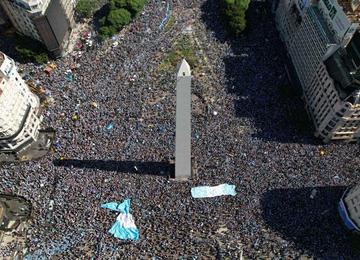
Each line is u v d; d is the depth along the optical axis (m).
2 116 131.00
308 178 129.62
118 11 178.88
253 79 159.50
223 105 150.88
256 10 187.62
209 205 125.81
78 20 190.12
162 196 128.12
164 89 157.00
